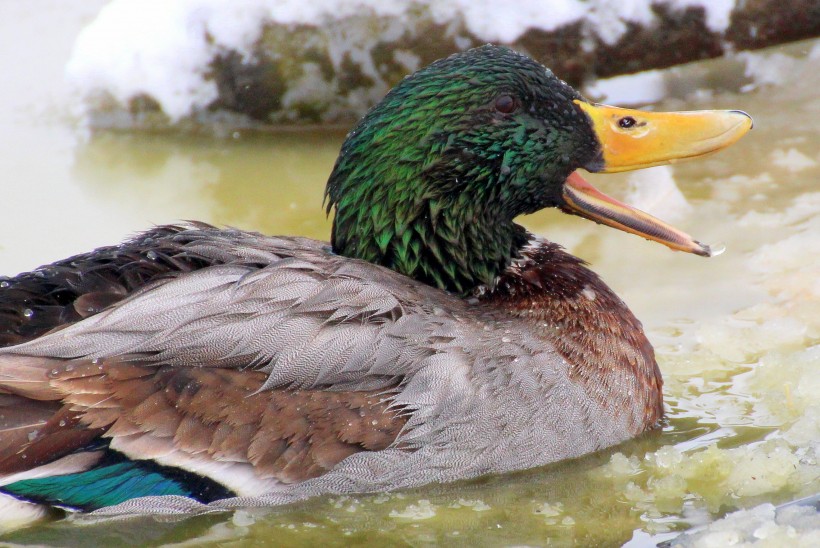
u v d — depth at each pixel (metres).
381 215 9.75
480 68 9.59
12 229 13.13
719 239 12.74
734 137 9.91
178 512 8.41
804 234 12.68
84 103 15.98
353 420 8.57
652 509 8.66
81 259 9.04
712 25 16.36
